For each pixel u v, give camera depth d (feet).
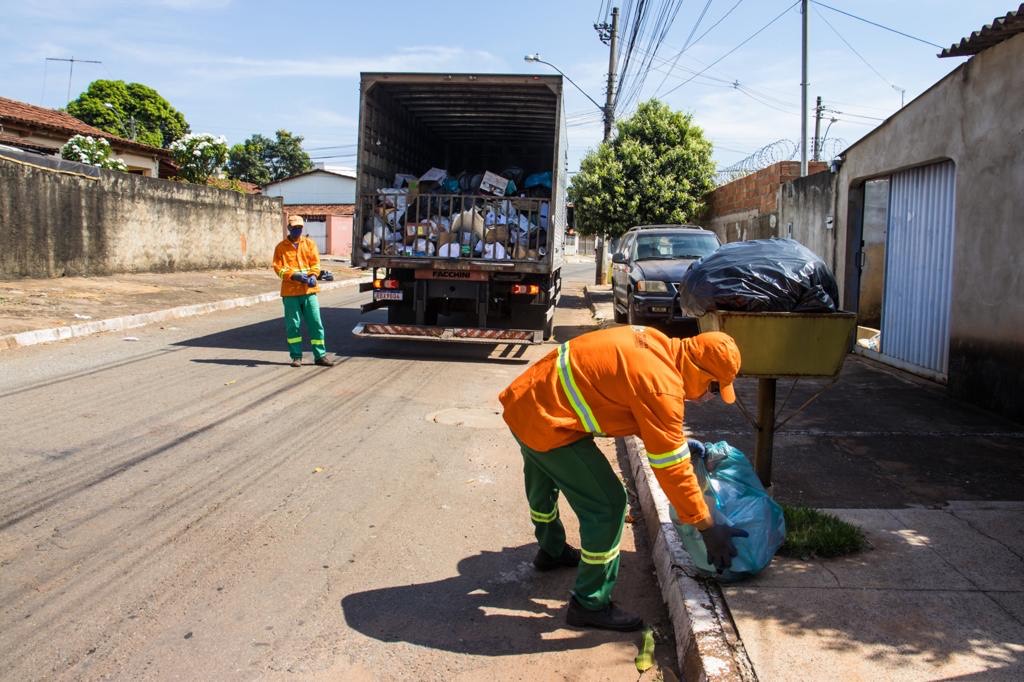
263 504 16.03
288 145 196.13
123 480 16.93
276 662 10.58
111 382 25.86
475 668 10.68
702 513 10.96
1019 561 12.87
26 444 18.90
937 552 13.20
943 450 19.63
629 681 10.53
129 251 56.65
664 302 39.11
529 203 33.76
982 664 9.90
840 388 27.07
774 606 11.35
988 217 23.85
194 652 10.71
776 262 14.52
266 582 12.78
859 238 35.32
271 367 29.84
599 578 11.55
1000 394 23.16
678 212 67.10
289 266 29.58
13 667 10.13
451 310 37.52
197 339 35.65
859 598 11.59
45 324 33.96
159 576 12.76
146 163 79.56
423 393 26.76
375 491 17.12
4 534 13.97
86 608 11.67
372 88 34.86
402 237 34.01
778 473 17.78
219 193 68.95
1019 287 22.26
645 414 10.57
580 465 11.30
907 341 30.66
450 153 48.21
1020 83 22.40
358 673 10.43
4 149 46.11
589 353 11.00
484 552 14.35
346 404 24.58
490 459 19.70
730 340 11.05
